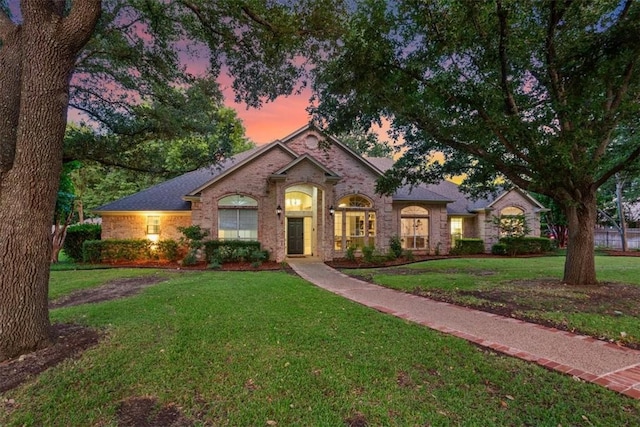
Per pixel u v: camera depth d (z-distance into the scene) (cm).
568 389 366
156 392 355
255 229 1658
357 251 1741
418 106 863
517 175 958
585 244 950
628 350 484
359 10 736
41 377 383
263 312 661
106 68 1030
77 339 505
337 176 1639
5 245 448
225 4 709
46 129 466
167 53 954
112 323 586
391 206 1823
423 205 1991
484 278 1073
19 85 489
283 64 845
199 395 350
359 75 807
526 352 473
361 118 977
